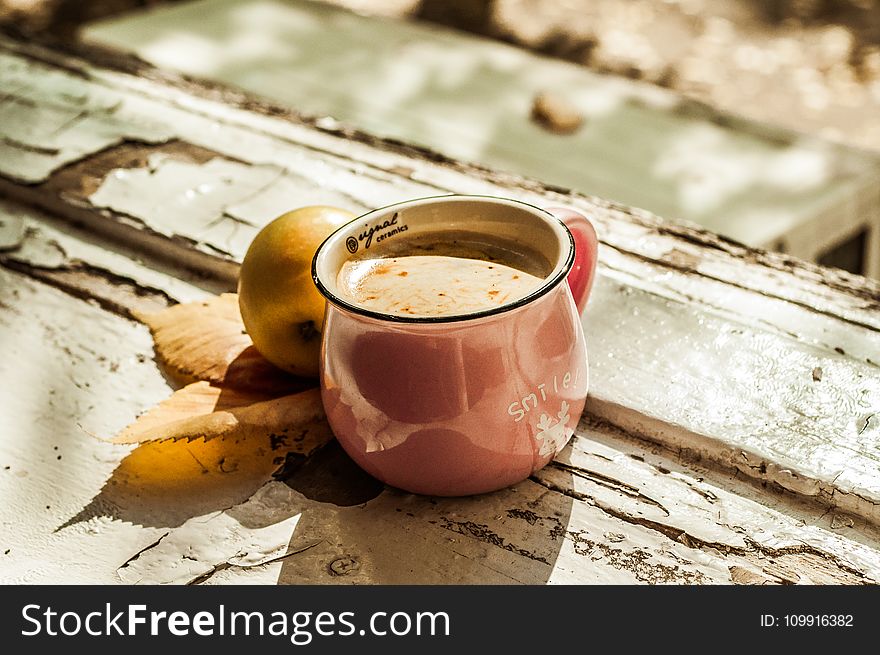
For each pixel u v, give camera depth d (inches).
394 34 57.3
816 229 40.3
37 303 21.9
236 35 56.9
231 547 17.1
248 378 19.2
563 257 16.5
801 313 20.1
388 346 16.0
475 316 15.6
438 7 99.9
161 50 55.1
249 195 23.7
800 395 18.3
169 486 18.1
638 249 22.1
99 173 24.7
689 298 20.6
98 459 18.6
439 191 23.8
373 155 25.3
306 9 60.4
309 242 18.1
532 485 17.6
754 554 16.4
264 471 18.2
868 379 18.5
